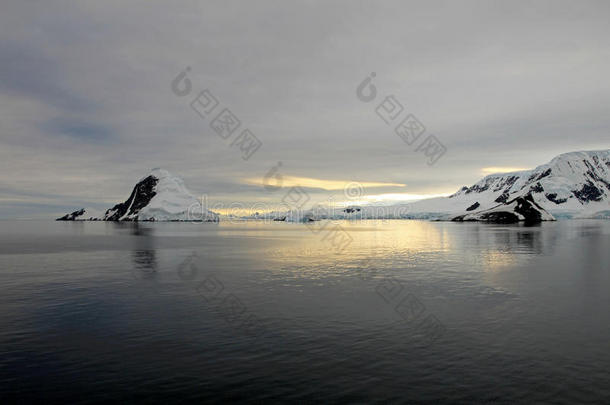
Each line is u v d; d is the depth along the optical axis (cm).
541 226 17400
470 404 1288
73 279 3797
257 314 2431
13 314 2450
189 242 9200
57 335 2023
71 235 12512
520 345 1833
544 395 1346
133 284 3519
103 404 1298
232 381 1464
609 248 6675
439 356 1703
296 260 5406
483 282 3506
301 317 2358
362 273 4134
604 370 1544
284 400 1319
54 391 1391
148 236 11925
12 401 1319
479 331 2050
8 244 8481
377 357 1697
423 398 1327
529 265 4606
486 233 11950
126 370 1569
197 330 2098
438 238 10050
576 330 2052
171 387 1417
